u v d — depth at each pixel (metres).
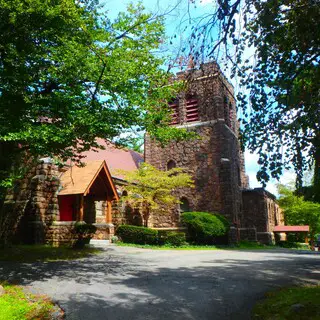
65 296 8.04
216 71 7.25
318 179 6.07
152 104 13.45
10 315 6.55
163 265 12.94
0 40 11.20
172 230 28.34
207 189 28.30
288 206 39.12
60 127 11.23
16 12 10.27
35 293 8.32
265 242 30.61
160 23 12.43
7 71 10.97
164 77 12.93
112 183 22.17
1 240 17.42
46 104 11.28
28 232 18.56
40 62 11.25
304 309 6.38
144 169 26.17
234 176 29.92
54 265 12.51
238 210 29.80
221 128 28.77
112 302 7.48
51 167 20.09
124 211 26.36
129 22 12.69
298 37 6.03
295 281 9.59
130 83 12.32
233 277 10.20
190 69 7.30
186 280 9.77
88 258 14.59
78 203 20.23
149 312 6.75
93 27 12.83
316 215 37.38
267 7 5.90
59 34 11.41
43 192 19.42
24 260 13.39
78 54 10.84
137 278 10.18
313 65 6.19
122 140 13.39
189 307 7.06
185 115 30.55
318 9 5.71
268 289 8.57
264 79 6.62
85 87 12.15
